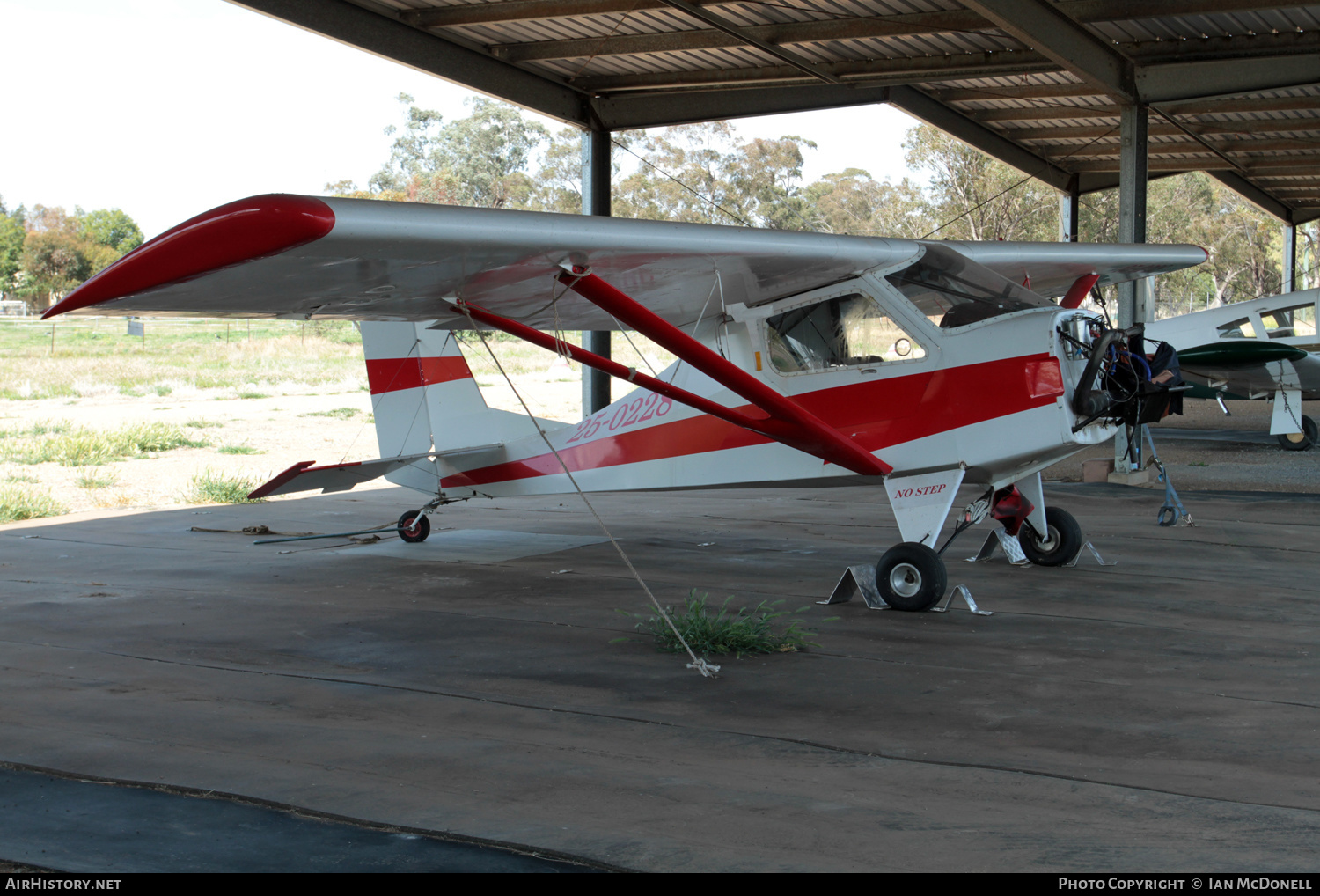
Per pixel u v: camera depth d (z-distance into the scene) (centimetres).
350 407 2448
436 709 428
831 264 610
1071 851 285
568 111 1377
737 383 554
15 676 482
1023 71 1272
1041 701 429
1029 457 600
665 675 479
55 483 1335
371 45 1106
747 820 309
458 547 870
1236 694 435
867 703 430
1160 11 1050
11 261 6788
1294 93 1591
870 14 1168
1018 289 618
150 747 380
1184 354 1509
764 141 5194
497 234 421
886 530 933
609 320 670
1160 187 5319
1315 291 1609
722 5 1134
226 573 755
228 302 446
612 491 789
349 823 310
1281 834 295
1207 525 920
